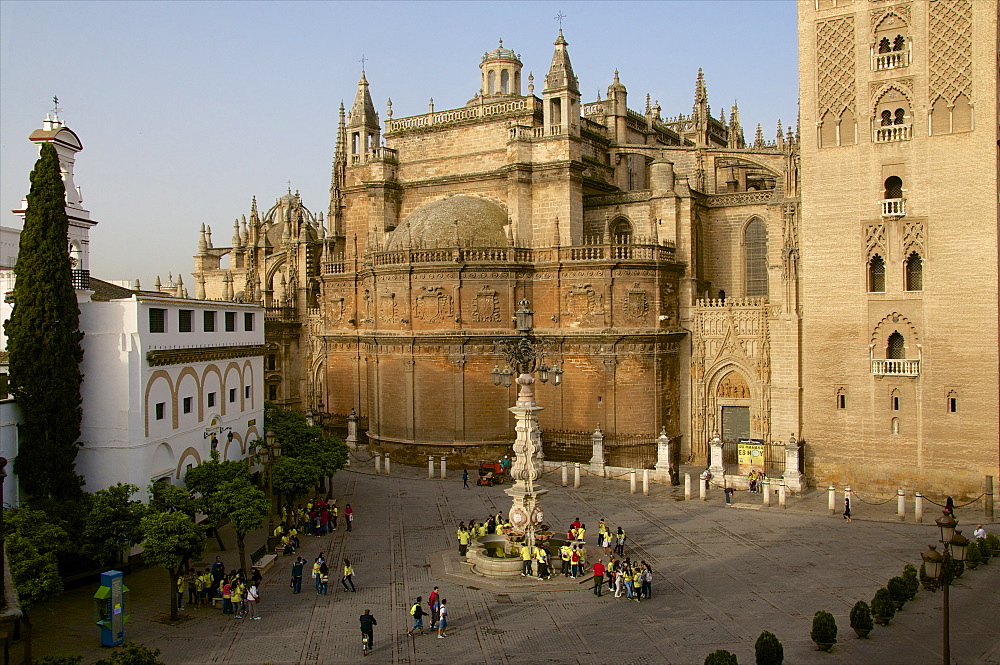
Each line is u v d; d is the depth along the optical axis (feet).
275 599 124.16
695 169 250.16
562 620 114.52
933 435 178.70
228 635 109.29
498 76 283.59
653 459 219.00
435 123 254.27
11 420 126.41
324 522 162.20
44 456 125.29
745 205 236.63
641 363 217.97
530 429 135.85
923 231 179.01
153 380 140.87
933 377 178.29
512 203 231.71
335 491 197.57
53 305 127.65
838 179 188.24
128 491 121.19
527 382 136.46
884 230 183.21
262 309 190.60
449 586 129.80
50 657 78.79
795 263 203.72
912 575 122.31
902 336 182.60
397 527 164.76
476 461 219.82
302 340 305.73
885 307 183.32
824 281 190.08
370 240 255.70
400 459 226.99
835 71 188.14
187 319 155.33
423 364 222.48
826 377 190.08
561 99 228.22
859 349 186.39
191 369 155.22
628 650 103.81
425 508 180.04
